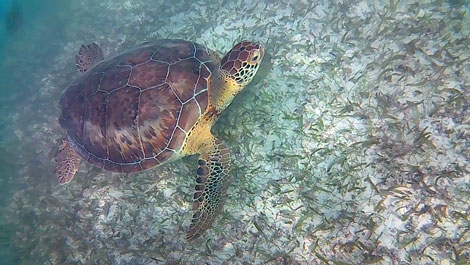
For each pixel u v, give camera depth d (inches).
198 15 65.6
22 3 93.0
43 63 81.3
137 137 40.4
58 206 52.9
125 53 46.6
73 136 45.8
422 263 33.3
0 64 86.6
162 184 47.7
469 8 46.3
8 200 57.3
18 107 73.7
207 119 41.5
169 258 41.8
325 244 36.9
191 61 42.7
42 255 49.0
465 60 42.2
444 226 34.3
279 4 58.6
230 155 42.1
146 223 45.9
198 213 38.4
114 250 45.4
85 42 76.7
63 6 89.1
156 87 40.7
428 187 35.9
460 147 37.4
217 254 40.1
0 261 50.6
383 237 35.5
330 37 50.8
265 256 38.1
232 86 41.9
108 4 82.0
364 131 41.5
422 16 48.1
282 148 43.4
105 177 51.6
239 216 41.3
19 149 63.9
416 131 39.4
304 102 45.5
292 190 40.3
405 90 42.7
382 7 51.2
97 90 43.6
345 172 39.5
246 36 55.9
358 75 45.8
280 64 49.7
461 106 39.5
